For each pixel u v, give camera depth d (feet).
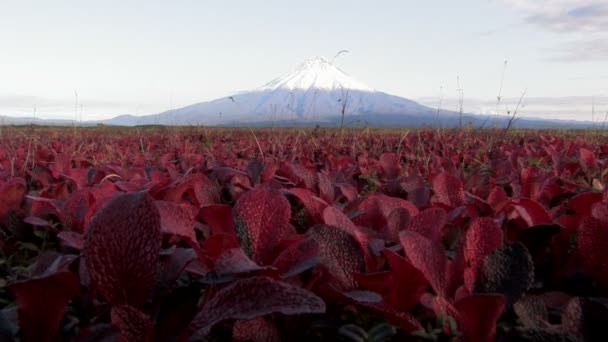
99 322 4.20
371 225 6.34
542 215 5.91
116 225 3.80
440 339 3.86
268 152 23.62
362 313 4.48
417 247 4.11
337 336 4.60
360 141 28.17
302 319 4.26
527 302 4.07
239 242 4.68
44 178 11.96
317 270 4.61
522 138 33.14
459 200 7.22
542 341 3.27
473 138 29.84
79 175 10.30
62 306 3.76
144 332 3.55
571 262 5.09
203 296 4.53
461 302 3.53
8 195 7.62
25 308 3.73
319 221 6.53
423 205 7.14
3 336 3.94
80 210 6.59
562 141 26.78
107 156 20.66
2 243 7.14
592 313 3.44
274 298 3.43
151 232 3.83
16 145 26.11
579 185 9.57
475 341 3.65
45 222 6.50
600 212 5.09
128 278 3.76
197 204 7.79
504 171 12.21
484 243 4.35
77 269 4.83
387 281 4.21
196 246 4.72
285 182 10.18
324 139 30.19
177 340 3.52
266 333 4.01
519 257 4.23
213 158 17.48
